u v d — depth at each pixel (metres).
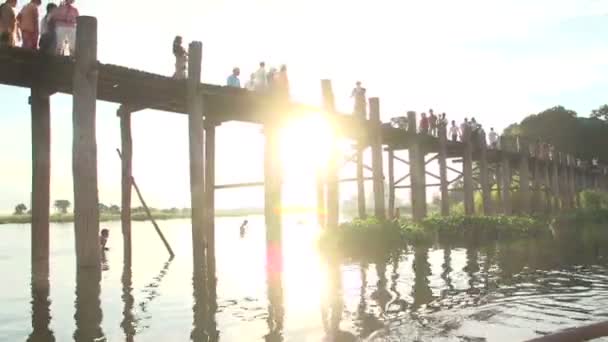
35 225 12.87
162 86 13.64
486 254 19.00
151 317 9.30
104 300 10.78
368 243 20.12
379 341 7.72
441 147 27.16
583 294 11.34
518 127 85.06
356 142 24.61
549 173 46.59
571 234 28.42
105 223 67.06
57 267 16.47
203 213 13.84
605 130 79.81
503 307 9.98
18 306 10.19
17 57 11.08
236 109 16.94
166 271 15.41
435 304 10.32
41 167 12.88
